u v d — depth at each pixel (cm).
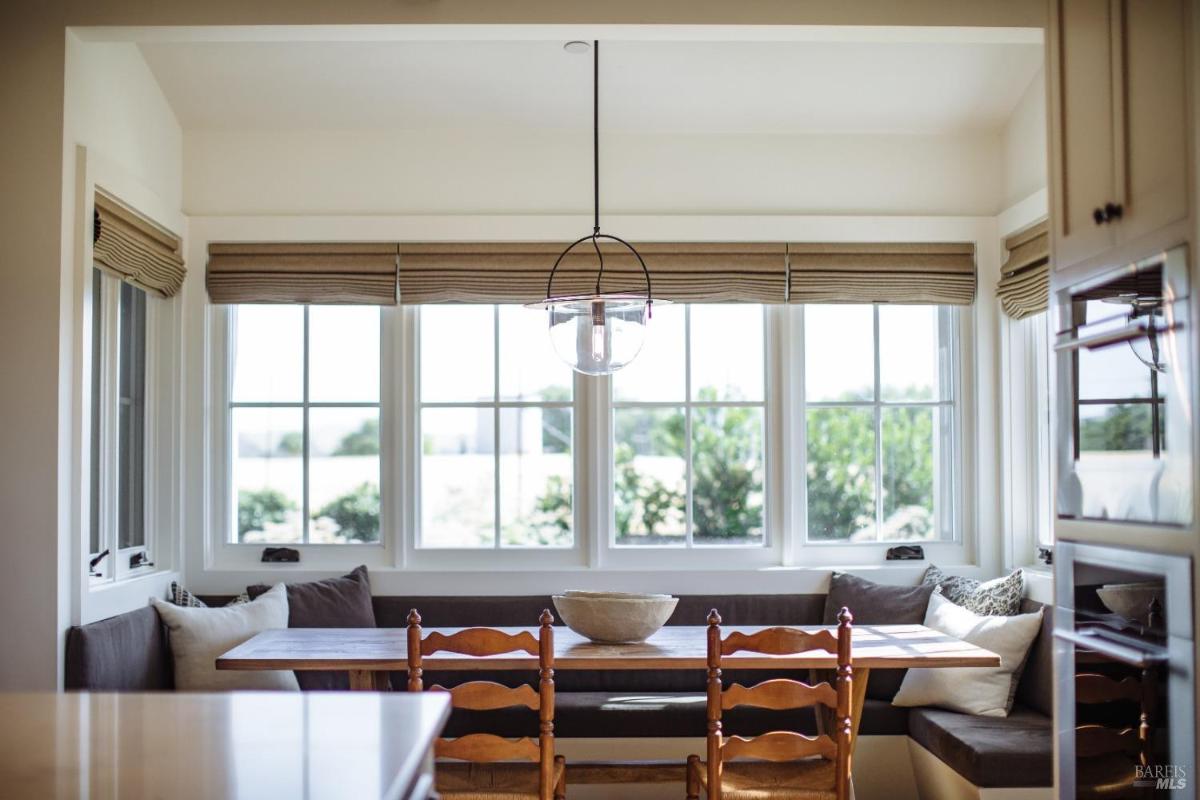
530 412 492
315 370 489
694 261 482
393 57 442
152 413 462
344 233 479
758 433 496
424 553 486
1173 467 251
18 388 353
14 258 355
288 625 437
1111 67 282
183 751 161
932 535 494
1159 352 257
